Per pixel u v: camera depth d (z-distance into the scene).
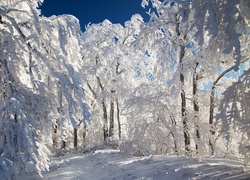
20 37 7.50
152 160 10.04
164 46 12.87
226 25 5.33
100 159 13.48
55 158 15.46
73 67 7.89
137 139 13.93
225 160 8.49
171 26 12.74
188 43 12.21
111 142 20.12
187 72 12.04
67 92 7.34
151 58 20.06
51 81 8.20
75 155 16.47
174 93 12.31
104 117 23.23
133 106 14.32
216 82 12.22
